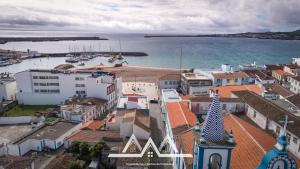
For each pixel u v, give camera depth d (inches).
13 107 3846.0
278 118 2086.6
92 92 3740.2
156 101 4033.0
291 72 5068.9
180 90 4409.5
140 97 3489.2
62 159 2085.4
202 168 1192.8
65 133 2677.2
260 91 3127.5
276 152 1000.2
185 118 2226.9
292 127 1932.8
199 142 1169.4
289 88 4207.7
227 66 4901.6
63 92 3919.8
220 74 4237.2
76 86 3868.1
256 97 2559.1
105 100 3695.9
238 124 1752.0
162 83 4517.7
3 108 3671.3
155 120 3218.5
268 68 5659.5
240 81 4197.8
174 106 2664.9
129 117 2706.7
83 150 2237.9
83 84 3846.0
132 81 5556.1
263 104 2364.7
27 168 1941.4
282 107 2422.5
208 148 1161.4
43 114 3393.2
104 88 3678.6
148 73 6446.9
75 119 3053.6
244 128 1663.4
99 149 2206.0
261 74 4653.1
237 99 2613.2
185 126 2060.8
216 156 1211.2
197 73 4712.1
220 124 1178.0
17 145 2409.0
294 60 6569.9
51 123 2933.1
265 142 1521.9
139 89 4872.0
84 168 2100.1
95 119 3346.5
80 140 2466.8
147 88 4960.6
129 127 2551.7
